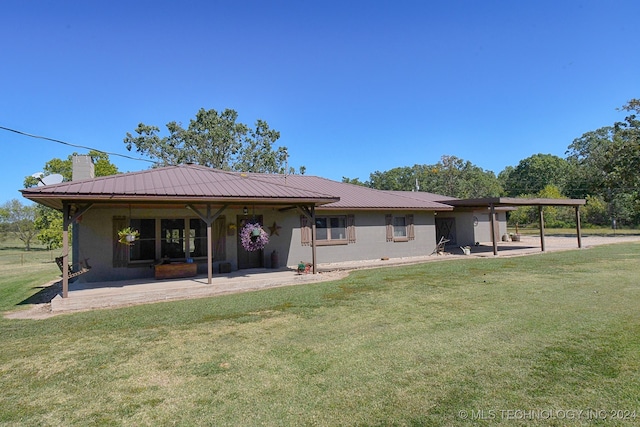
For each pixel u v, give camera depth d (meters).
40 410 3.34
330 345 4.86
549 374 3.78
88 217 10.13
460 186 49.84
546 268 11.38
